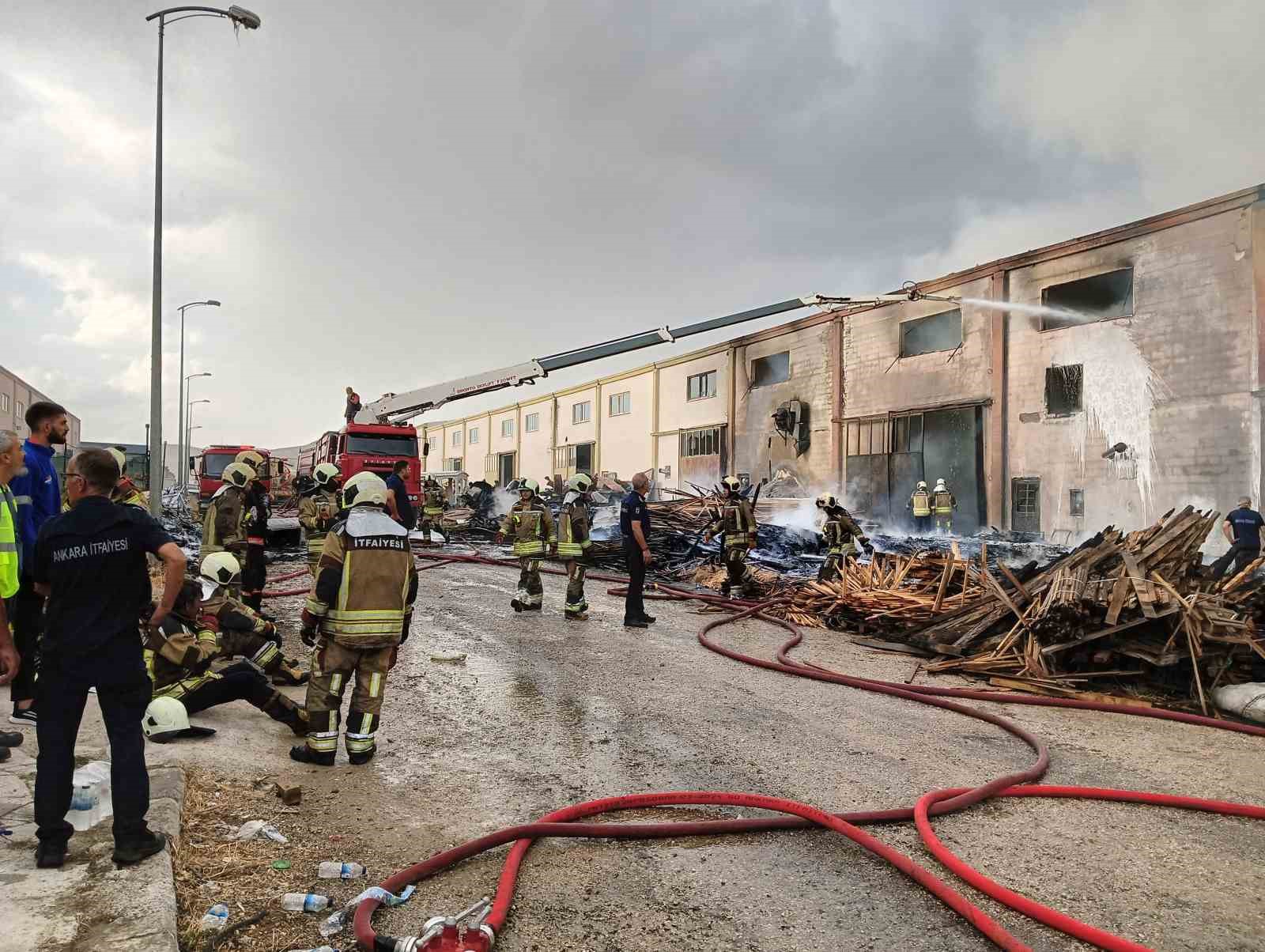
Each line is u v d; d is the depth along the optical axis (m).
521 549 10.22
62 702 2.95
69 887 2.82
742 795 3.91
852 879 3.32
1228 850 3.66
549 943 2.79
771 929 2.92
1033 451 21.28
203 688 4.89
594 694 6.23
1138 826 3.91
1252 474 16.81
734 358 33.00
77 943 2.47
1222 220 17.53
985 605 7.79
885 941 2.86
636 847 3.58
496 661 7.33
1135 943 2.87
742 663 7.45
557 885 3.21
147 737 4.62
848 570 10.70
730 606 10.62
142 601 3.12
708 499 19.02
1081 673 6.75
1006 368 22.05
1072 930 2.85
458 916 2.74
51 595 2.99
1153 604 6.37
